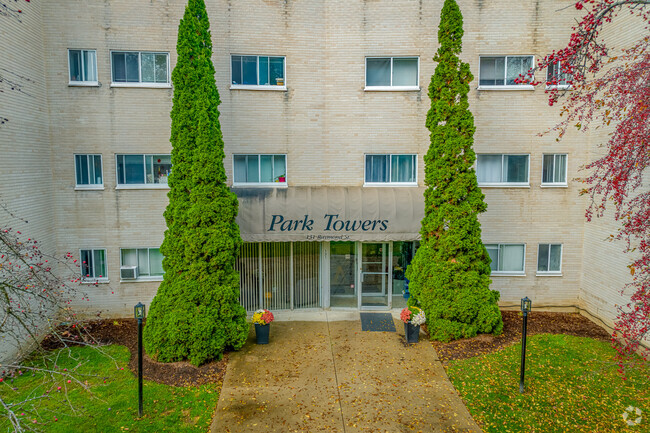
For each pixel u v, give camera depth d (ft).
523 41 46.96
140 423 28.81
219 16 45.78
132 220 46.88
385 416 29.66
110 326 45.16
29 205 41.16
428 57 47.21
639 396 31.58
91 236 46.55
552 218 48.60
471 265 41.19
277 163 48.52
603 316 44.62
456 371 35.35
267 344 40.63
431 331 40.93
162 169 47.19
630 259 40.14
